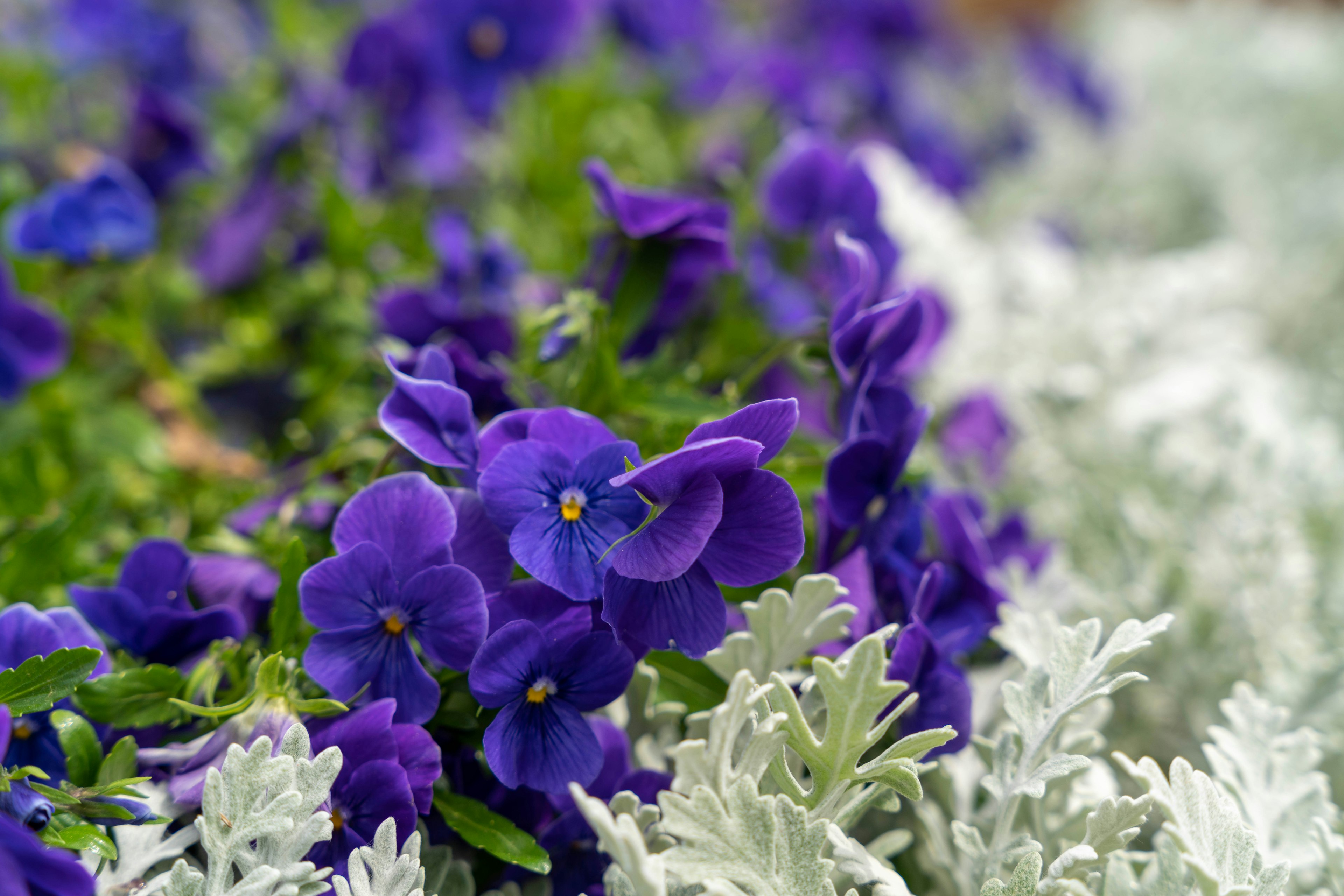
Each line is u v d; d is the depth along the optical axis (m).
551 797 0.55
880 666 0.52
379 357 0.62
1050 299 0.89
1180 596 0.66
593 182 0.61
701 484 0.52
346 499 0.60
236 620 0.57
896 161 0.95
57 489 0.68
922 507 0.61
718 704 0.57
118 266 0.72
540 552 0.53
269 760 0.52
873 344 0.58
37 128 0.95
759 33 1.33
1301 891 0.55
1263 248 1.06
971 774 0.58
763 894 0.52
